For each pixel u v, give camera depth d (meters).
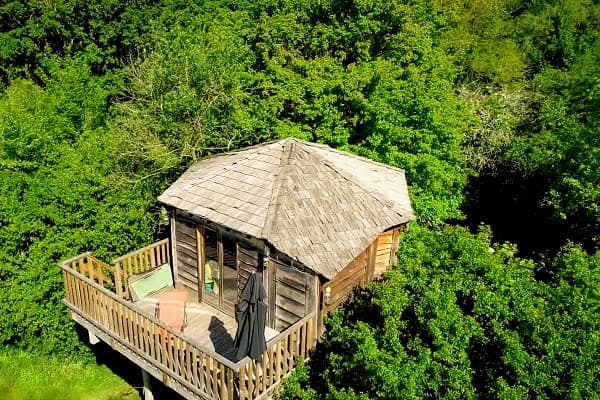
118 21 26.64
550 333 8.97
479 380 9.36
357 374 9.73
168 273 14.24
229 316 12.86
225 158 14.49
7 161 13.98
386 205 13.18
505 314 9.64
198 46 19.61
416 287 10.67
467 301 10.61
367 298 11.68
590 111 20.22
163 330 10.70
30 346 15.58
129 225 15.88
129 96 24.23
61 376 15.47
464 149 25.09
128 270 13.89
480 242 11.60
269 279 11.54
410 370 8.84
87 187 14.84
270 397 10.33
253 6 23.45
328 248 11.12
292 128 19.31
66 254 14.62
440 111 19.28
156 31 23.11
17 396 14.78
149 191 18.41
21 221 13.91
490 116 25.11
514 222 24.98
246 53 20.84
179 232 13.40
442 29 23.78
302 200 11.91
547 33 34.75
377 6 19.97
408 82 19.02
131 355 11.93
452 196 21.09
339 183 13.04
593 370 8.40
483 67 27.86
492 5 31.70
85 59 23.41
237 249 12.05
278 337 10.12
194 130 19.17
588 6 36.16
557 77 27.94
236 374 9.45
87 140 16.72
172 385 11.02
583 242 19.64
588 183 18.00
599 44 30.69
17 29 24.55
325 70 19.91
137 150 18.55
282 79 19.55
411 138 19.41
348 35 20.14
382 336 9.90
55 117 18.33
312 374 10.94
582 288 10.27
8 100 19.55
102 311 12.30
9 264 14.03
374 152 19.12
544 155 21.92
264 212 11.41
